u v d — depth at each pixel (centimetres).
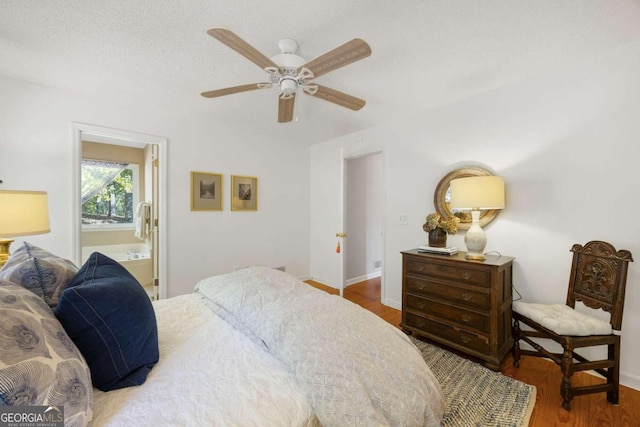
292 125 339
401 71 206
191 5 137
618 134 182
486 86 233
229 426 75
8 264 109
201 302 170
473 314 202
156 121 287
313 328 111
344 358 97
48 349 69
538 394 171
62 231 238
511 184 229
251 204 368
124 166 446
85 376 76
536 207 217
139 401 83
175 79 217
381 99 258
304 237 432
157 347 106
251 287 157
